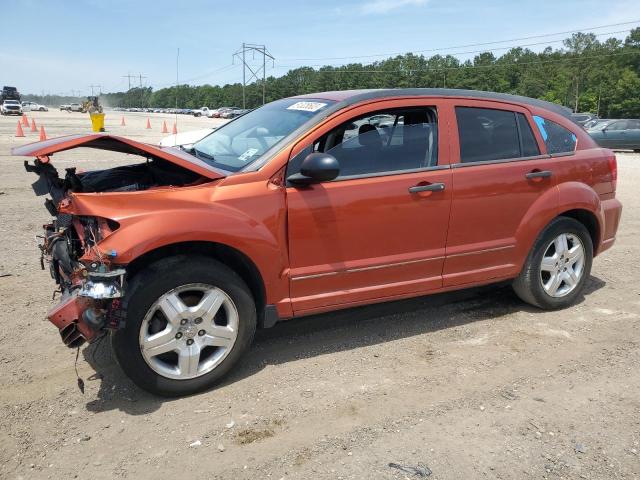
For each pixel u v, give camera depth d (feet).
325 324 14.93
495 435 10.17
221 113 278.67
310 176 11.37
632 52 310.24
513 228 14.85
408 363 12.88
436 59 416.26
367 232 12.74
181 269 10.75
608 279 19.31
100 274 9.89
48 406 10.89
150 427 10.28
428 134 13.62
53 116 176.65
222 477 9.00
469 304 16.61
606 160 16.72
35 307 15.52
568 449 9.82
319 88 411.13
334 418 10.63
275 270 11.86
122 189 11.93
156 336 10.77
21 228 23.93
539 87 351.46
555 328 14.99
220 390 11.59
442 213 13.58
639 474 9.19
